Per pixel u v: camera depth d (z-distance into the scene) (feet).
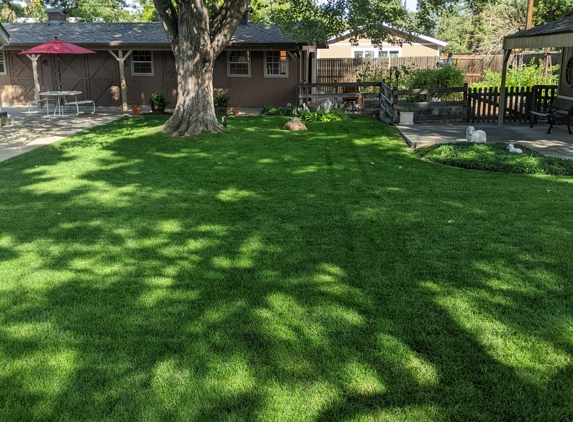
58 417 8.62
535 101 47.73
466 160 28.68
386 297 12.77
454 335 10.98
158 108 58.18
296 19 51.60
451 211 19.98
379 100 56.18
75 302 12.76
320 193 23.20
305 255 15.67
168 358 10.25
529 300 12.48
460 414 8.57
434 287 13.29
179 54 40.70
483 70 81.76
